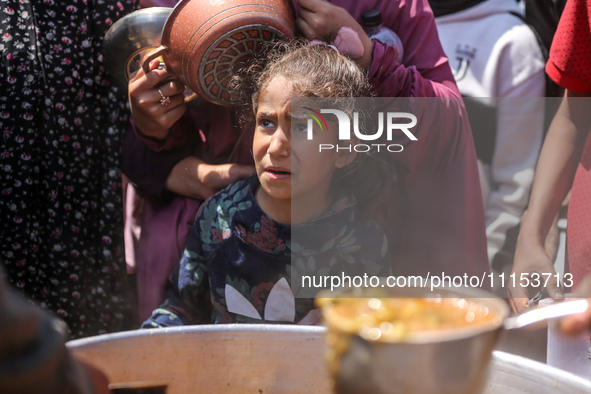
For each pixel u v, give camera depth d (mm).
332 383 638
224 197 1496
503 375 878
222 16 1372
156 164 1808
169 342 946
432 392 574
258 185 1473
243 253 1445
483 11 2455
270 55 1412
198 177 1763
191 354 954
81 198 2020
